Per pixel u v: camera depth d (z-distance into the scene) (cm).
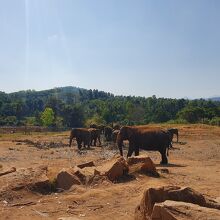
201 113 9675
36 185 1496
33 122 10700
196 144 4244
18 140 4481
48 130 7562
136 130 2564
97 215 1193
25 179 1530
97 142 4388
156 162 2575
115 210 1234
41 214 1212
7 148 3525
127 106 11769
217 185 1648
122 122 10206
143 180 1681
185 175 1897
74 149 3519
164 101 14088
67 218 1035
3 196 1397
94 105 15775
